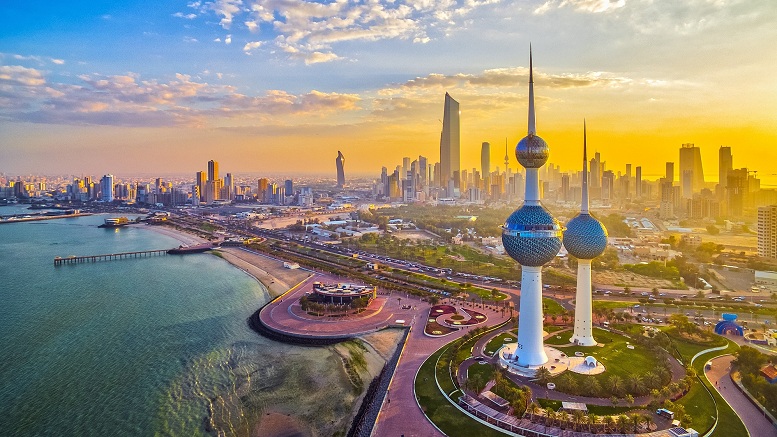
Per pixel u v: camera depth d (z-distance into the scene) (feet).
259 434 513.45
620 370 592.19
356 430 508.12
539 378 568.82
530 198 615.16
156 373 653.71
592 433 465.47
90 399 579.07
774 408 496.64
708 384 567.59
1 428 512.63
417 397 544.62
